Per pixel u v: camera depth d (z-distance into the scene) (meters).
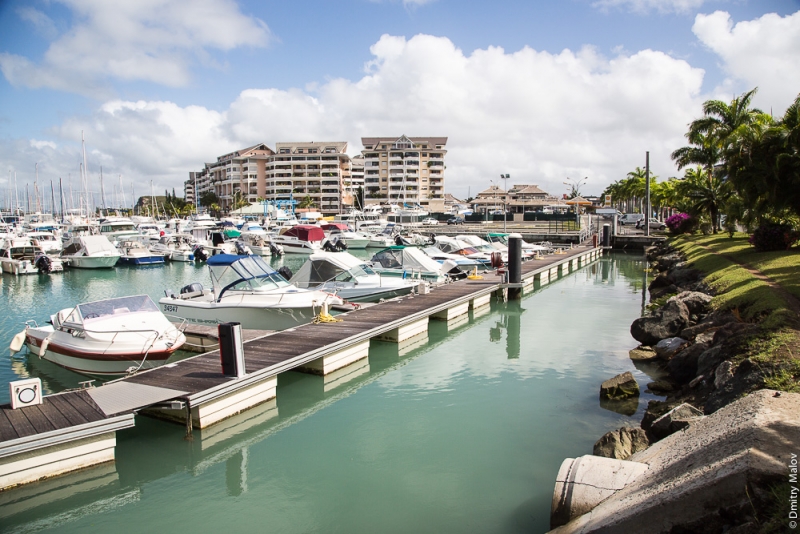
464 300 22.38
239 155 142.88
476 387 13.87
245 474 9.59
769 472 4.94
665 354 15.30
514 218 92.25
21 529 8.02
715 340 12.73
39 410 9.78
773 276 17.77
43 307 26.03
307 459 10.10
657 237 56.12
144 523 8.11
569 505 6.26
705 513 4.98
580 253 44.41
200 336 17.11
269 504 8.57
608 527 5.39
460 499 8.51
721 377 10.10
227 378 11.63
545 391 13.38
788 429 5.79
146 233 56.88
